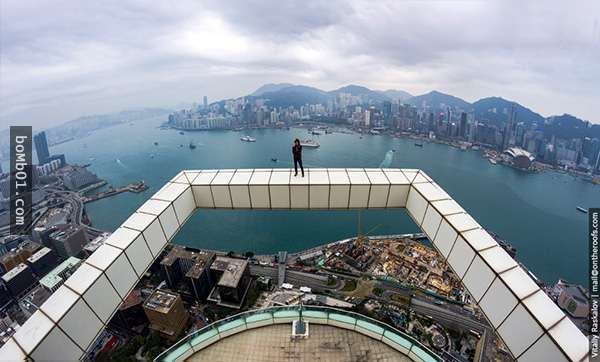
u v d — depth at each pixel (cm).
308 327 888
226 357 833
